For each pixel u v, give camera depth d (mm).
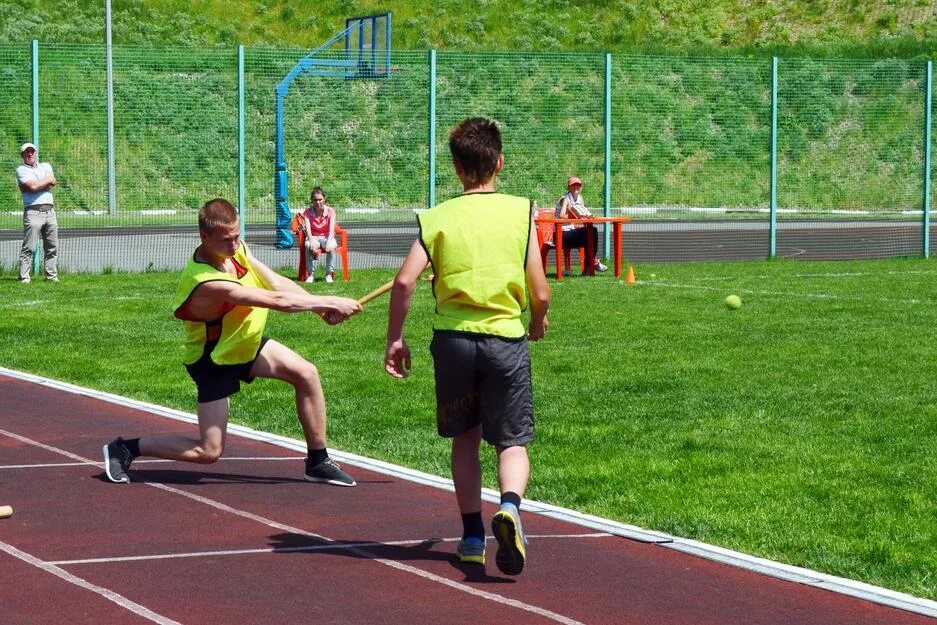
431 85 28156
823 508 8406
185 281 8375
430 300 21016
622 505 8484
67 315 18734
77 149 35469
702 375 13695
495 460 9906
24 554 6984
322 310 8125
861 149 39000
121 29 53750
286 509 8188
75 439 10320
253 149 36281
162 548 7172
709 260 29422
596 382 13297
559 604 6324
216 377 8695
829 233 36281
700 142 36812
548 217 26125
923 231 30703
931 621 6168
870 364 14414
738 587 6684
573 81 34969
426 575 6762
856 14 60719
